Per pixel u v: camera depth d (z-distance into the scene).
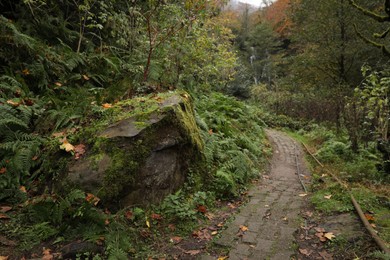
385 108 7.02
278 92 21.81
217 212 4.62
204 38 8.48
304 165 8.54
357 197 4.75
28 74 6.11
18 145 4.38
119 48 8.88
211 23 9.52
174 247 3.55
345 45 15.79
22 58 6.28
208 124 7.67
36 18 7.38
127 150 4.12
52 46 7.34
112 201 3.87
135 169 4.08
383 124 7.03
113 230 3.45
